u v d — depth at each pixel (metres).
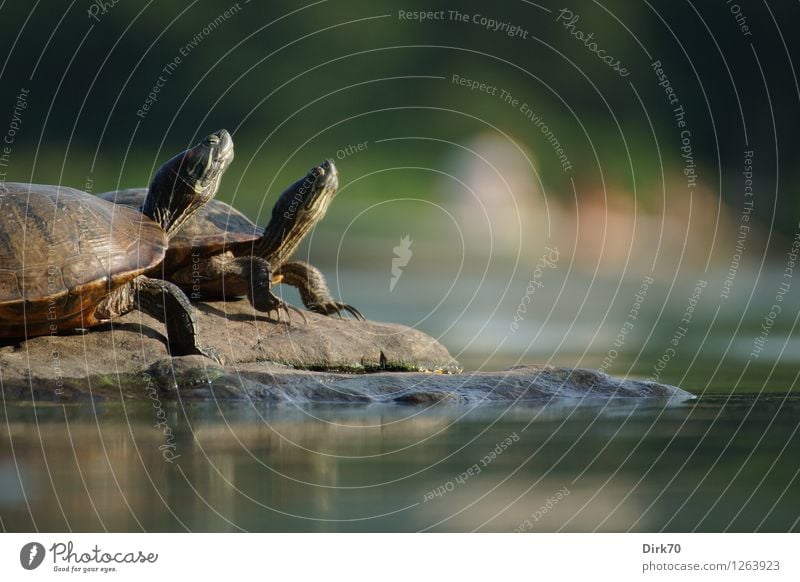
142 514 16.23
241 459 19.94
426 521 16.30
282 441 21.80
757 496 17.78
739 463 19.89
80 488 17.56
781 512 16.92
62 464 19.19
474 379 29.75
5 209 28.72
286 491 17.64
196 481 18.09
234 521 16.02
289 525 16.00
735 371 36.31
